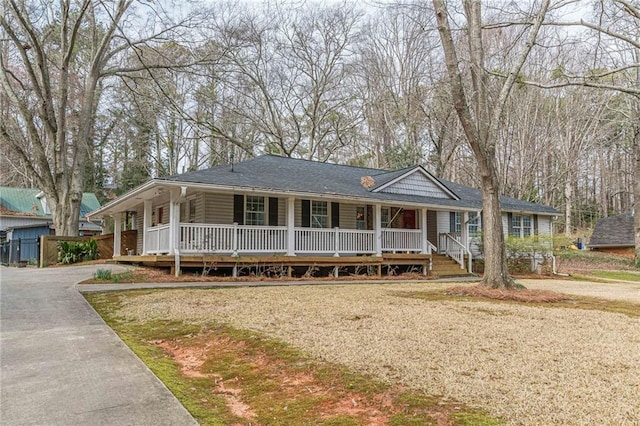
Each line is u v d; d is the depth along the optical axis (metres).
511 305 8.56
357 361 4.36
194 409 3.36
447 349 4.82
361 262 15.48
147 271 12.96
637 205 26.97
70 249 18.70
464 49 23.59
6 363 4.30
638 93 11.95
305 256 14.67
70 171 23.56
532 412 3.10
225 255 13.40
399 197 17.25
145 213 14.87
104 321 6.47
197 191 13.48
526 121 33.62
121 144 39.81
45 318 6.56
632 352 4.81
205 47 25.20
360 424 3.08
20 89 27.02
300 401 3.54
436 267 17.92
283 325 6.07
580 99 34.41
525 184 33.81
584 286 14.27
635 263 26.09
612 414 3.05
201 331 5.88
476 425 2.91
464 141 33.47
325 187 15.45
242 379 4.14
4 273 14.03
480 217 21.50
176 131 37.88
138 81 26.72
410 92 33.91
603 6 12.80
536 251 20.75
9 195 32.28
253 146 36.38
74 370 4.09
